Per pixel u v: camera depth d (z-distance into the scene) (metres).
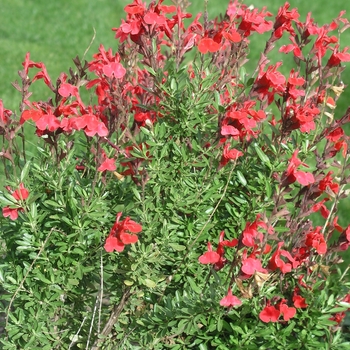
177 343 1.08
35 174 1.07
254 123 1.03
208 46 1.06
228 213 1.12
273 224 1.06
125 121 1.10
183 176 1.08
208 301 1.01
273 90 1.11
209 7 3.50
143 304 1.08
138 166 1.07
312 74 1.15
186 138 1.11
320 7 3.73
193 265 1.07
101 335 1.04
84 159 1.14
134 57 1.16
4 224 1.12
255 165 1.10
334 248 1.10
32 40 2.91
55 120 1.01
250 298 1.02
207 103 1.08
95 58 1.06
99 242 1.04
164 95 1.10
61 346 1.08
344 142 1.11
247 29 1.12
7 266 1.08
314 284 1.08
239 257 0.97
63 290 1.05
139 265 1.03
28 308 1.06
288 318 1.01
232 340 1.03
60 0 3.50
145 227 1.05
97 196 1.06
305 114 1.06
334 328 1.14
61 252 1.04
